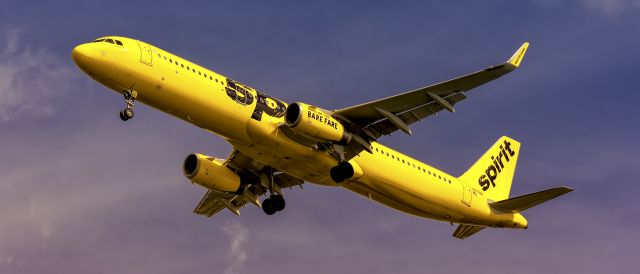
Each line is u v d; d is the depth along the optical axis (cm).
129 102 3306
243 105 3422
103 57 3234
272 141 3481
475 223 4250
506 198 4531
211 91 3372
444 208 4088
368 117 3584
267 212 4200
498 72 3312
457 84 3388
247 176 4116
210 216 4559
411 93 3431
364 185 3812
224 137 3534
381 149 3828
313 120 3412
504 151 4584
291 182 4200
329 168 3662
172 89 3325
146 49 3328
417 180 3925
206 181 3966
